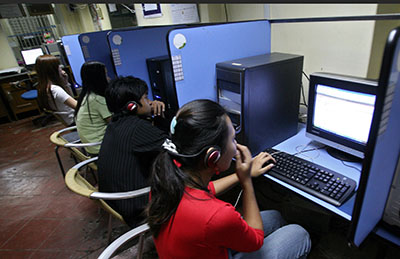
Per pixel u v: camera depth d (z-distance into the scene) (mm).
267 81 1224
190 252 708
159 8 3162
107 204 1259
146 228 1002
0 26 4332
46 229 1910
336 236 1508
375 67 1471
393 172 766
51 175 2631
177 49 1254
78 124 1814
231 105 1326
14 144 3504
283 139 1450
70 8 5141
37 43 4758
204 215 677
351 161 1181
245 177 911
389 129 619
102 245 1710
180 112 712
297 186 1045
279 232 1046
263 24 1509
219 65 1291
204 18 2492
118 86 1294
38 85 2398
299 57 1327
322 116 1237
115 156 1225
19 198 2322
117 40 1931
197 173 750
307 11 1636
